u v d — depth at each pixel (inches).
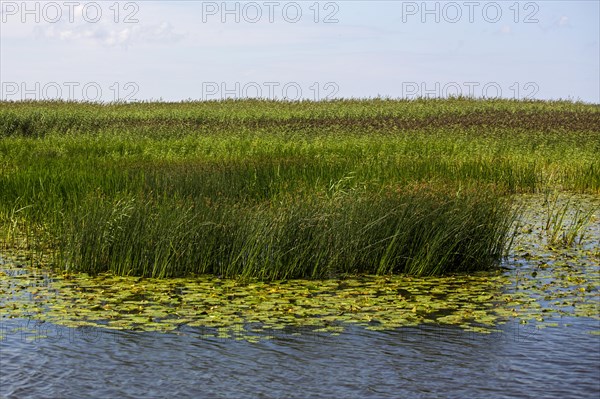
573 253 491.2
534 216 647.1
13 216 568.7
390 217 443.5
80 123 1370.6
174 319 335.3
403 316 341.1
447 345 300.7
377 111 1620.3
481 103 1787.6
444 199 463.5
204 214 443.8
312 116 1571.1
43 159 794.8
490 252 458.0
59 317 335.3
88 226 433.1
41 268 438.3
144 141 1103.6
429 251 431.5
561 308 354.6
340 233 438.3
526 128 1333.7
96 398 247.8
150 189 593.9
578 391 253.6
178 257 426.0
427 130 1307.8
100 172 657.6
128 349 294.8
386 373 271.1
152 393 252.7
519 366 277.3
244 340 306.7
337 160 800.3
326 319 336.2
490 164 854.5
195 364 279.1
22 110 1444.4
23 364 277.1
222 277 422.3
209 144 1046.4
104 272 429.7
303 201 455.2
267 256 417.1
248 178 665.6
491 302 366.9
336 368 275.6
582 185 840.3
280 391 254.8
